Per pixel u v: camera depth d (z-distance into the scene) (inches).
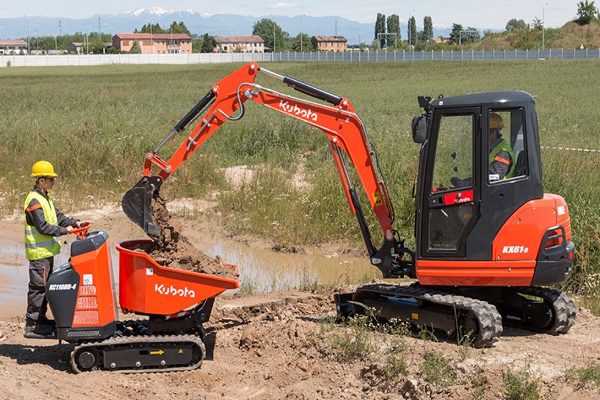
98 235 330.3
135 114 1154.0
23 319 415.5
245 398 309.0
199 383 321.7
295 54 5182.1
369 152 371.2
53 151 799.1
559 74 2501.2
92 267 323.6
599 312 412.8
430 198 351.6
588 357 332.2
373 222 566.3
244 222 612.4
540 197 347.9
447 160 350.3
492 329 334.3
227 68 3666.3
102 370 327.6
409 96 1690.5
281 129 920.9
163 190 701.3
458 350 330.3
